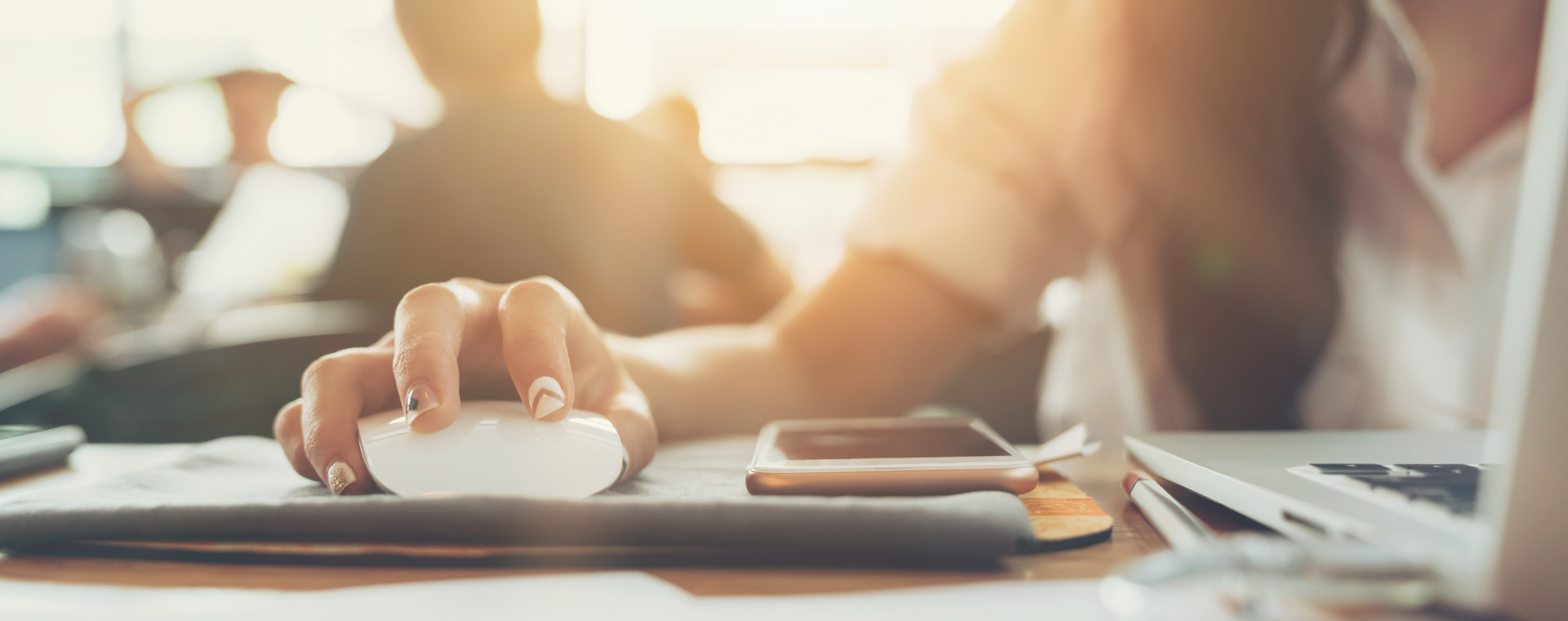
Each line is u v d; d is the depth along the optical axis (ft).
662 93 7.55
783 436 1.39
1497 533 0.58
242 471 1.24
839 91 7.45
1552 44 0.58
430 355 1.01
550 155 4.59
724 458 1.45
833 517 0.83
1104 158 2.09
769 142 7.56
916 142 2.39
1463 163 2.09
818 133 7.52
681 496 1.06
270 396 2.78
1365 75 1.92
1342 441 1.23
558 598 0.74
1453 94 2.08
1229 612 0.58
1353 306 1.94
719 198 5.27
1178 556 0.61
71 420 2.71
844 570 0.84
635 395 1.34
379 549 0.85
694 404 1.80
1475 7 2.03
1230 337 1.90
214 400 2.75
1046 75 2.19
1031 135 2.20
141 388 2.73
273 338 2.78
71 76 8.17
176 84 7.89
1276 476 0.92
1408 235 1.98
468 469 0.98
